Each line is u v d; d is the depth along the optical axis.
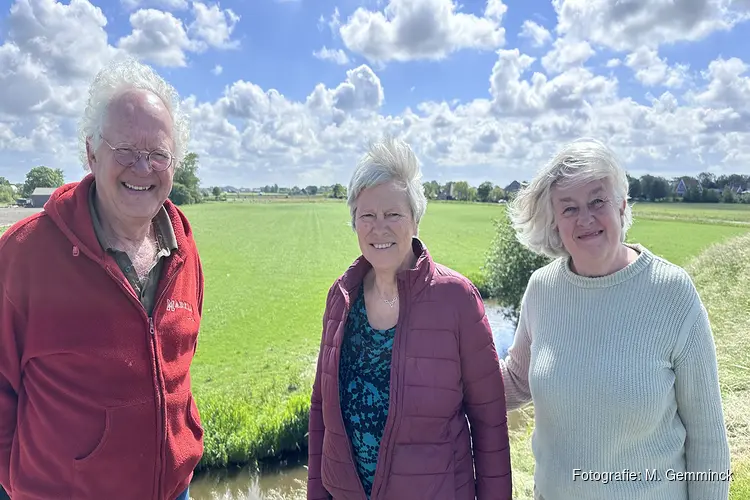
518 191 2.51
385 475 2.19
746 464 4.45
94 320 2.21
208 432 7.71
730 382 6.91
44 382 2.23
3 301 2.19
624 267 2.17
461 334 2.29
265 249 42.31
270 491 6.80
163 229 2.57
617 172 2.15
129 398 2.28
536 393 2.33
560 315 2.29
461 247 40.62
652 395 1.99
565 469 2.21
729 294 11.37
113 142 2.26
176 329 2.50
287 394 10.48
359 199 2.32
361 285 2.53
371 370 2.30
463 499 2.28
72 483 2.23
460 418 2.36
